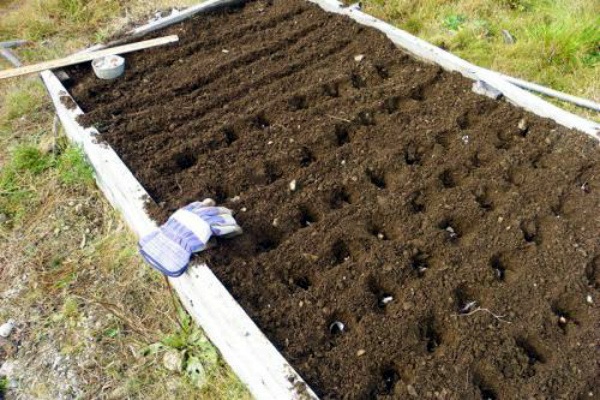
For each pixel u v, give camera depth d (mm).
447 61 3529
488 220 2643
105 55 3855
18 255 3176
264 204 2814
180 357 2605
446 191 2803
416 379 2104
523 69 3955
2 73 3711
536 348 2217
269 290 2424
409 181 2861
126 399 2506
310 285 2533
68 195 3479
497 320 2264
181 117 3398
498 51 4156
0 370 2662
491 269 2428
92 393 2533
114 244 3168
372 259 2498
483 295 2383
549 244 2521
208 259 2494
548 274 2402
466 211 2686
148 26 4184
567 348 2166
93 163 3236
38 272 3061
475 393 2051
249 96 3520
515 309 2295
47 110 4141
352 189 2881
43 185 3553
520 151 2967
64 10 5254
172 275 2396
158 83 3715
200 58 3949
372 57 3756
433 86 3486
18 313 2887
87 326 2781
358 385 2094
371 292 2389
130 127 3297
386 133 3150
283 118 3318
